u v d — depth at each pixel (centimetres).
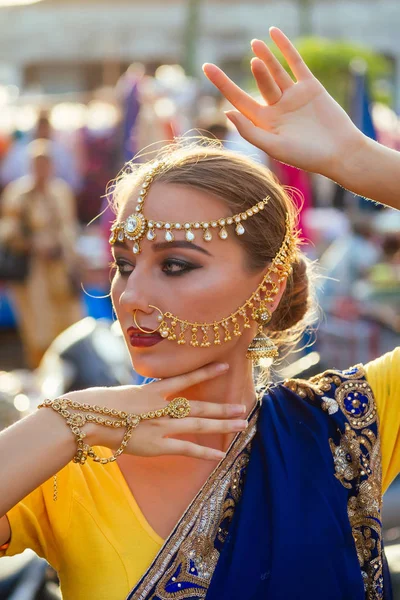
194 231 166
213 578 164
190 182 167
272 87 171
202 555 168
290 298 192
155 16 1284
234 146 574
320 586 166
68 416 157
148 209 167
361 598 170
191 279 167
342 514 173
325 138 174
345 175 175
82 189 905
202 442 179
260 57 171
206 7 1290
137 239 167
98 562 166
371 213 843
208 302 168
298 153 172
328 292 714
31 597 224
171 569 165
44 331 731
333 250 765
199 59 1303
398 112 1105
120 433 161
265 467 175
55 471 156
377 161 175
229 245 169
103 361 423
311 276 205
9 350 855
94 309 712
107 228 769
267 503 171
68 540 167
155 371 169
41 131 888
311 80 173
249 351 180
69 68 1532
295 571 164
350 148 174
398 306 701
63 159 901
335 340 666
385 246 826
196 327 168
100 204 909
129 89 775
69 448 157
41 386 416
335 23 1266
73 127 913
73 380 414
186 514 169
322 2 1264
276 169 634
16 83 1319
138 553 167
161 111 763
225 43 1305
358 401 186
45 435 155
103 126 911
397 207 178
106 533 167
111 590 164
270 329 194
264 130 173
